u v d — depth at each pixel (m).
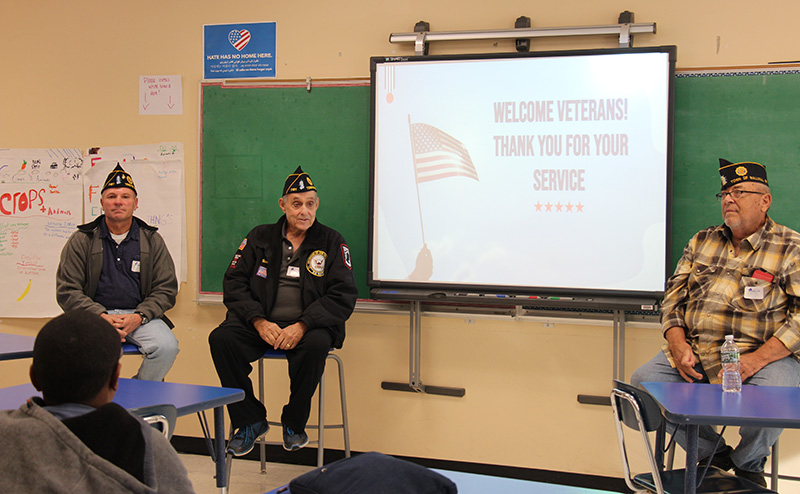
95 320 1.07
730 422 1.62
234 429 2.91
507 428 3.27
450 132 3.24
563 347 3.21
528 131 3.17
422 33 3.26
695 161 3.07
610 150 3.08
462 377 3.31
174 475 1.06
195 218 3.60
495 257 3.20
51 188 3.74
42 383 1.03
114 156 3.69
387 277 3.30
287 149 3.49
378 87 3.31
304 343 2.82
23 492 0.92
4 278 3.75
